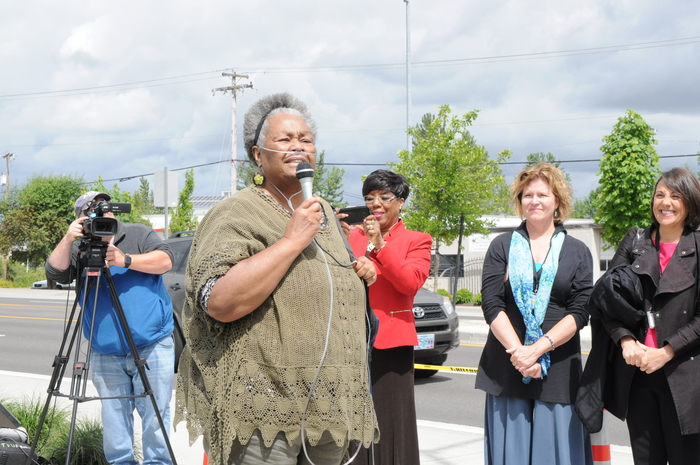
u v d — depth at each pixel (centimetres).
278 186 233
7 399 561
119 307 367
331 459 230
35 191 4084
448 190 2016
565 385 333
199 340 223
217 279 205
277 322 212
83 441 444
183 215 3431
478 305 2419
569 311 336
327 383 214
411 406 373
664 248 327
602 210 1705
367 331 261
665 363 312
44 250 4078
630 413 330
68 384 709
